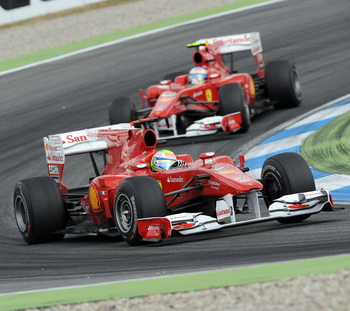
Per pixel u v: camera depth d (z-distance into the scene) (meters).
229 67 76.19
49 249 36.34
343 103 60.25
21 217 38.34
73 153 38.53
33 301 26.72
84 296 26.30
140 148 36.16
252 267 26.91
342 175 42.94
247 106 56.88
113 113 57.88
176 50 82.44
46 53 87.12
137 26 93.25
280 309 21.94
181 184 34.56
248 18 90.19
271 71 61.59
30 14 98.44
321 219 34.59
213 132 53.31
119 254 32.50
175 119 55.25
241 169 35.16
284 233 32.19
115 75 77.56
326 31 81.50
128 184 32.56
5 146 62.62
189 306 23.42
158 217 31.52
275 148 51.50
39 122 67.31
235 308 22.55
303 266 26.03
